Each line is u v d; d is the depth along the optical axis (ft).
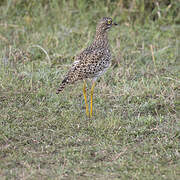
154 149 64.23
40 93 80.59
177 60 97.45
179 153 62.85
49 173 57.11
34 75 87.40
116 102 79.36
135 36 107.45
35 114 74.18
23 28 107.76
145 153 63.21
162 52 98.63
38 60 95.20
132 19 114.21
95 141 66.33
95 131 69.05
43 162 59.98
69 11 114.21
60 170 57.62
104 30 76.54
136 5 114.93
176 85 85.20
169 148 64.75
